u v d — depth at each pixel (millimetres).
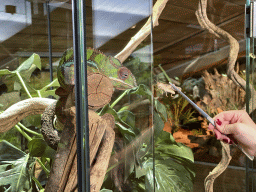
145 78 462
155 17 786
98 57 385
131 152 467
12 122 522
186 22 1738
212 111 1858
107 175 444
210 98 1873
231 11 1469
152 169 494
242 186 1323
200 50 1925
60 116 396
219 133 824
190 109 2559
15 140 587
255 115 1081
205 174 1655
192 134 2334
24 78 582
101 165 394
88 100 370
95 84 371
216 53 1833
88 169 352
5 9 562
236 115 857
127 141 461
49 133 471
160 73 2213
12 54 576
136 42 440
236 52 1369
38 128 605
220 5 1439
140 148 482
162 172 1190
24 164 567
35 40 575
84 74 344
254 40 1055
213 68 1871
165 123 2623
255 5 1041
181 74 2158
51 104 483
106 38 403
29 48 578
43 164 588
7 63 574
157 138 1252
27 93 583
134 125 464
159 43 1984
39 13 567
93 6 388
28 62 574
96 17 392
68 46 536
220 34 1418
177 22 1730
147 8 452
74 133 376
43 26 565
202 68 1947
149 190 488
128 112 456
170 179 1169
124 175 461
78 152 354
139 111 469
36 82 592
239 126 779
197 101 2004
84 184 353
